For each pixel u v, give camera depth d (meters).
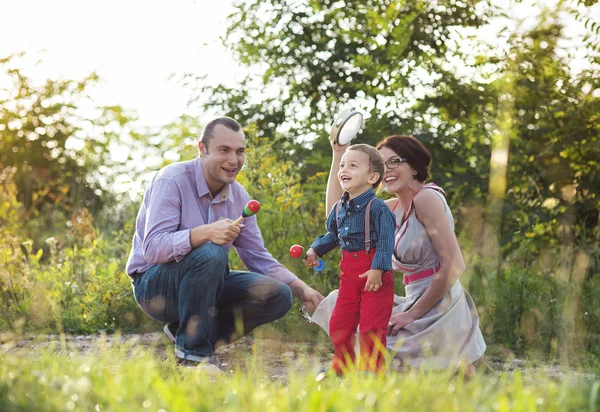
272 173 6.38
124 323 5.76
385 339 3.59
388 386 2.39
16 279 6.08
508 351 4.84
